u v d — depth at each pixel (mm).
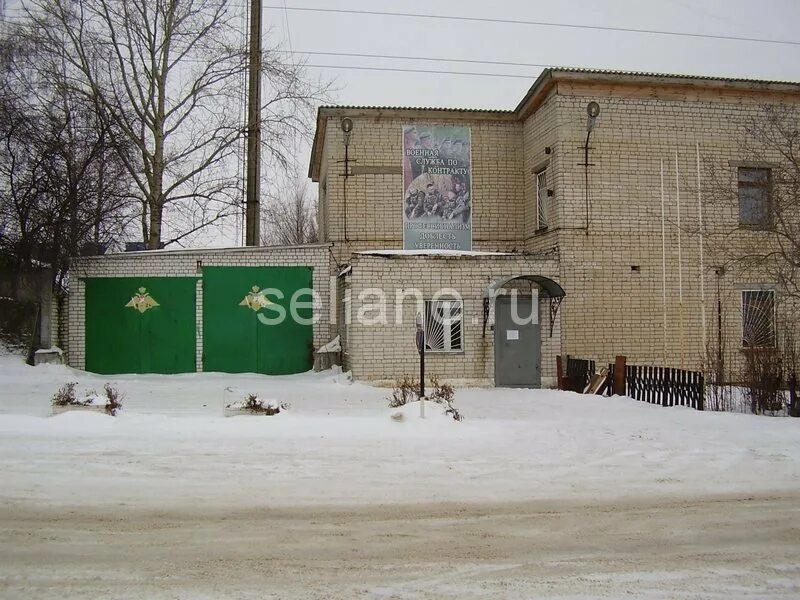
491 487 6988
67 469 7363
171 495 6590
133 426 9414
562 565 4996
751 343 16047
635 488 7039
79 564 4926
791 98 18109
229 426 9453
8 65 18109
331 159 19531
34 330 17094
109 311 17828
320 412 11062
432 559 5086
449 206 19688
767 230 15742
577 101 17250
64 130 17891
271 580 4664
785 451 8664
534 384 16031
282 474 7312
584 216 17047
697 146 17625
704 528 5875
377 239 19453
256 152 21094
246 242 20906
